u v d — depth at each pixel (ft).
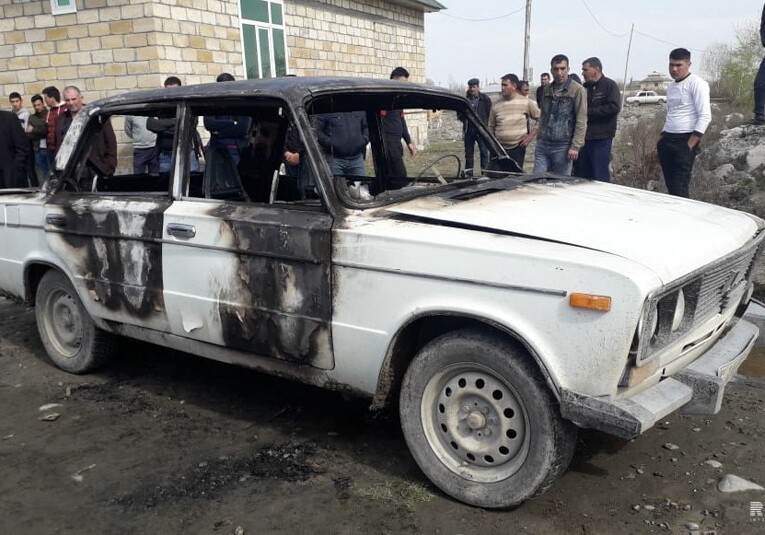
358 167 15.35
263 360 12.05
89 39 37.09
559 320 8.92
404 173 16.12
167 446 12.48
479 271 9.43
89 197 14.24
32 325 19.77
